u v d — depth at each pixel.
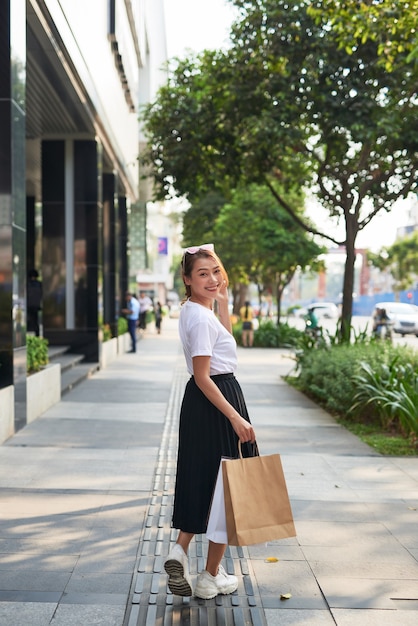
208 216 37.34
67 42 10.94
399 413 7.96
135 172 27.39
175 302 106.88
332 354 11.29
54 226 15.55
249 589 3.67
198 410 3.42
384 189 13.65
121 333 22.33
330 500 5.38
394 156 13.37
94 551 4.19
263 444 7.59
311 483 5.89
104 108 16.12
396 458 6.92
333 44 11.70
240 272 32.78
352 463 6.67
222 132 13.69
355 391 9.07
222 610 3.43
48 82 12.03
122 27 19.36
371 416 9.13
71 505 5.12
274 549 4.29
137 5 24.03
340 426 8.82
